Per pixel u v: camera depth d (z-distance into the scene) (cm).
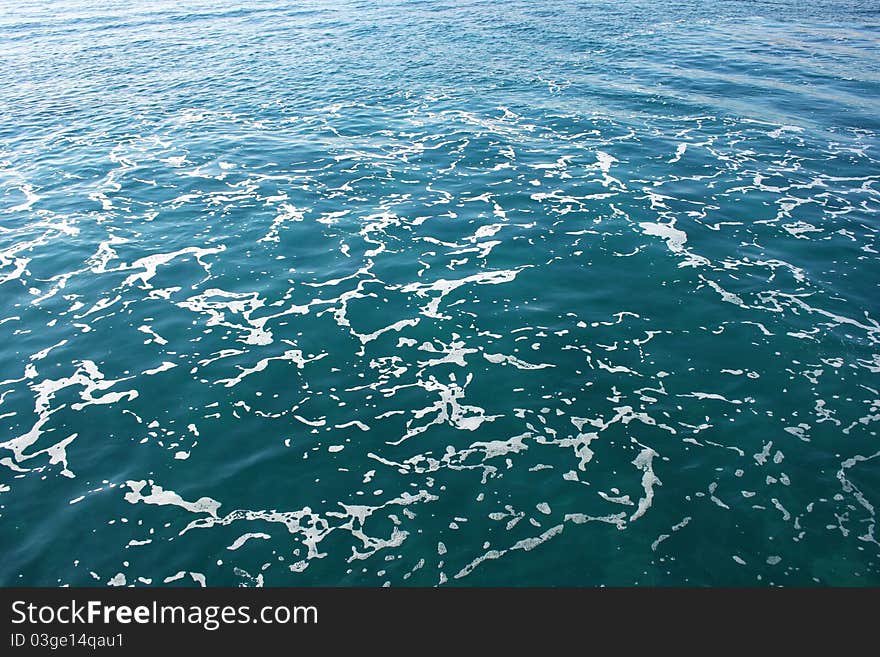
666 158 2517
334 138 2745
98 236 2025
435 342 1573
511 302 1711
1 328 1614
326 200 2241
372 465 1254
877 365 1470
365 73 3572
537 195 2253
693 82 3353
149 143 2703
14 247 1962
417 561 1077
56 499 1173
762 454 1259
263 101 3178
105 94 3288
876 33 4272
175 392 1422
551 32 4356
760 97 3134
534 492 1195
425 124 2877
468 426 1340
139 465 1248
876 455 1248
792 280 1778
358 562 1075
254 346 1560
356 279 1812
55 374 1469
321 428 1336
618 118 2909
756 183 2309
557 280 1798
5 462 1245
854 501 1157
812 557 1068
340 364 1505
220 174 2431
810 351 1519
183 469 1242
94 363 1504
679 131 2766
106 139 2744
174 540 1105
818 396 1391
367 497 1189
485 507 1169
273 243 1986
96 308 1695
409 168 2470
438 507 1169
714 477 1215
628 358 1516
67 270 1853
